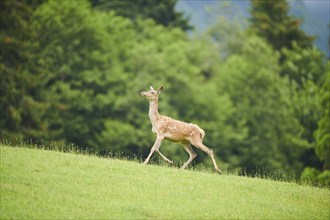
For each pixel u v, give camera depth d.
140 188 56.75
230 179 63.91
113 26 182.00
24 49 166.38
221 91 184.75
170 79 174.62
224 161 166.88
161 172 62.12
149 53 177.88
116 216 50.41
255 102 178.75
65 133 163.75
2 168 57.78
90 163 62.16
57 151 68.12
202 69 194.12
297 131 173.38
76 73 172.25
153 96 65.69
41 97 167.12
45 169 58.94
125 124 160.38
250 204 56.91
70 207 51.19
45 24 174.50
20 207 50.31
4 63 164.50
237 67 183.38
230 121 176.50
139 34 191.75
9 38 164.00
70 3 177.00
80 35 176.00
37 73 168.25
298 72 194.25
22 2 171.88
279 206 57.59
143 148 161.50
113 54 178.12
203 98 173.00
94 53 172.75
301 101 176.50
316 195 63.38
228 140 168.25
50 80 174.00
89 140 163.88
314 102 175.25
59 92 169.75
